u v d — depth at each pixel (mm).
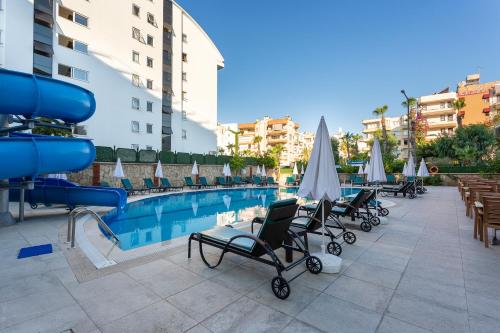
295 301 3340
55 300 3342
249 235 3877
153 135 27547
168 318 2951
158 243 5895
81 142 8055
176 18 31406
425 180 26922
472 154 29859
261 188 25688
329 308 3174
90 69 22109
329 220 7695
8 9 16281
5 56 16188
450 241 6094
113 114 23828
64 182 10531
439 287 3723
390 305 3240
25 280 3932
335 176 4582
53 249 5445
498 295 3482
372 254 5184
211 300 3357
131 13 25484
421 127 43469
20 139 6539
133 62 25609
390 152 47656
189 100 33469
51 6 19000
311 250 5441
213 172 29219
